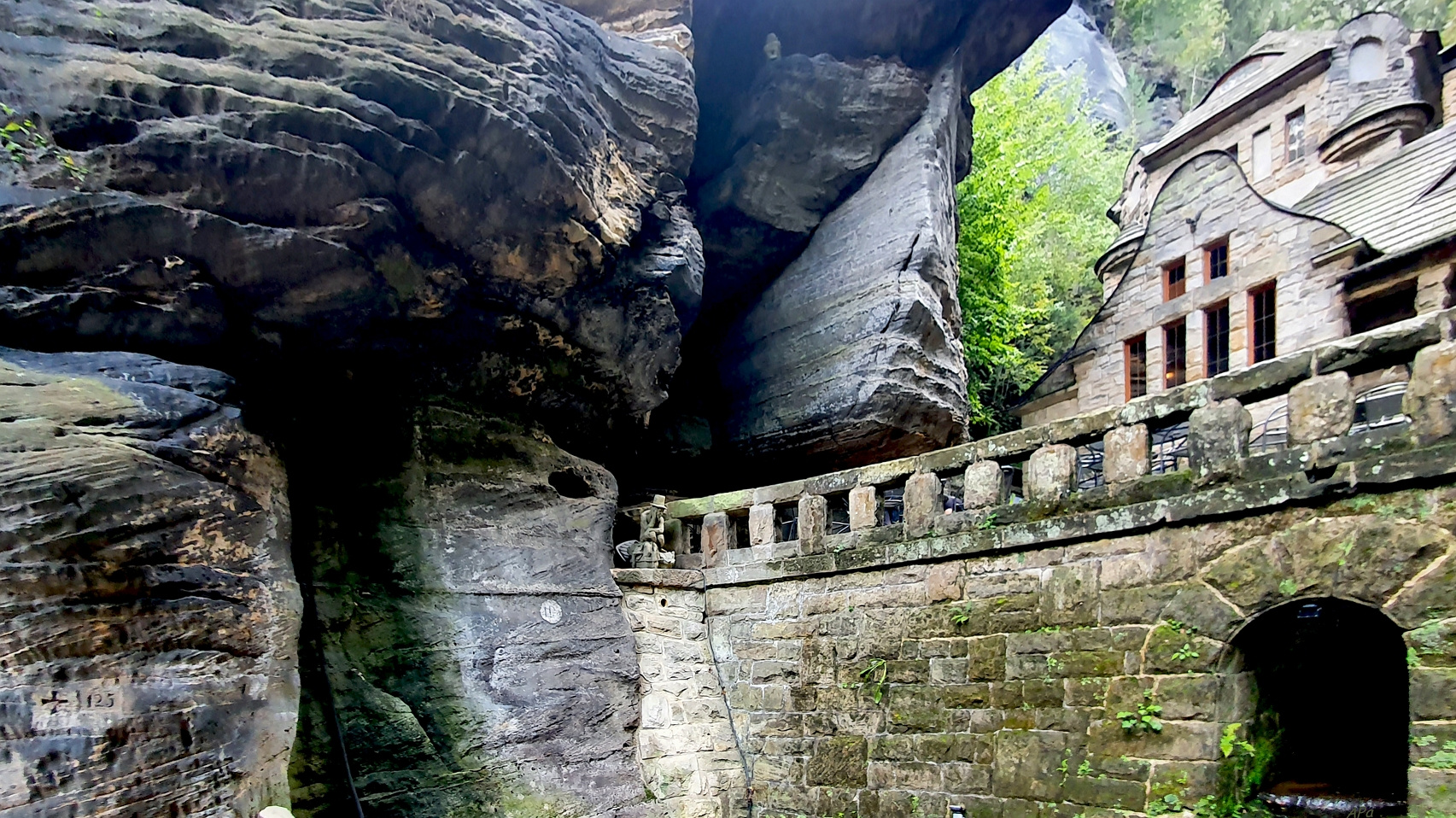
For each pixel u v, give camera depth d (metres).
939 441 10.24
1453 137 13.11
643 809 6.77
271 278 5.40
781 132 10.34
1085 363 16.84
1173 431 9.30
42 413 3.88
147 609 3.87
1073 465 6.36
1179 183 16.23
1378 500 4.95
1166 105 24.36
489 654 6.53
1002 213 16.00
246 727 4.16
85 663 3.55
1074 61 24.25
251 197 5.14
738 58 10.81
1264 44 17.16
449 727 6.08
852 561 7.42
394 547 6.47
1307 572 5.11
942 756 6.53
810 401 10.02
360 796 5.54
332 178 5.30
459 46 5.86
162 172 4.82
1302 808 5.24
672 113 7.79
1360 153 14.79
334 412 6.60
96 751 3.41
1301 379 5.38
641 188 7.56
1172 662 5.56
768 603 8.01
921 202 9.95
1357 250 12.99
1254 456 5.44
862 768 6.97
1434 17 16.44
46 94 4.52
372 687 5.95
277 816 3.68
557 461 7.82
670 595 8.23
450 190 5.86
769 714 7.71
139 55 4.83
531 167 6.09
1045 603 6.26
